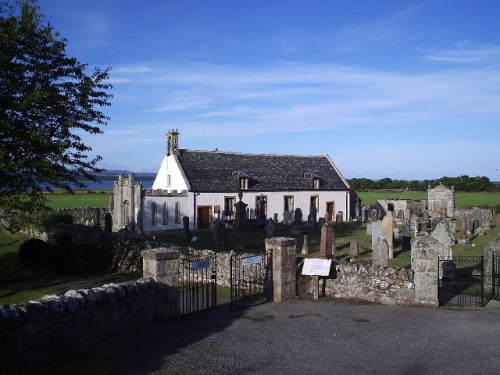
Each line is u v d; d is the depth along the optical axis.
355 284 16.64
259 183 49.56
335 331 12.43
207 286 15.28
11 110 15.63
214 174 47.44
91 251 23.64
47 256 22.23
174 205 42.75
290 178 52.84
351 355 10.50
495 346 11.20
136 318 12.39
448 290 17.97
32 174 16.47
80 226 28.64
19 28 15.80
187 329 12.40
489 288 17.94
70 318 10.09
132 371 9.21
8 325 8.48
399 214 49.53
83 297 10.54
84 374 8.93
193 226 43.94
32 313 9.07
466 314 14.40
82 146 17.45
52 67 16.67
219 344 11.13
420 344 11.34
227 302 16.14
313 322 13.39
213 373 9.25
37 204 17.48
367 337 11.90
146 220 40.75
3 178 15.74
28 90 16.02
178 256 13.74
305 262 17.06
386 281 16.11
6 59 15.49
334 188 54.97
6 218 18.09
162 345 10.89
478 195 87.88
